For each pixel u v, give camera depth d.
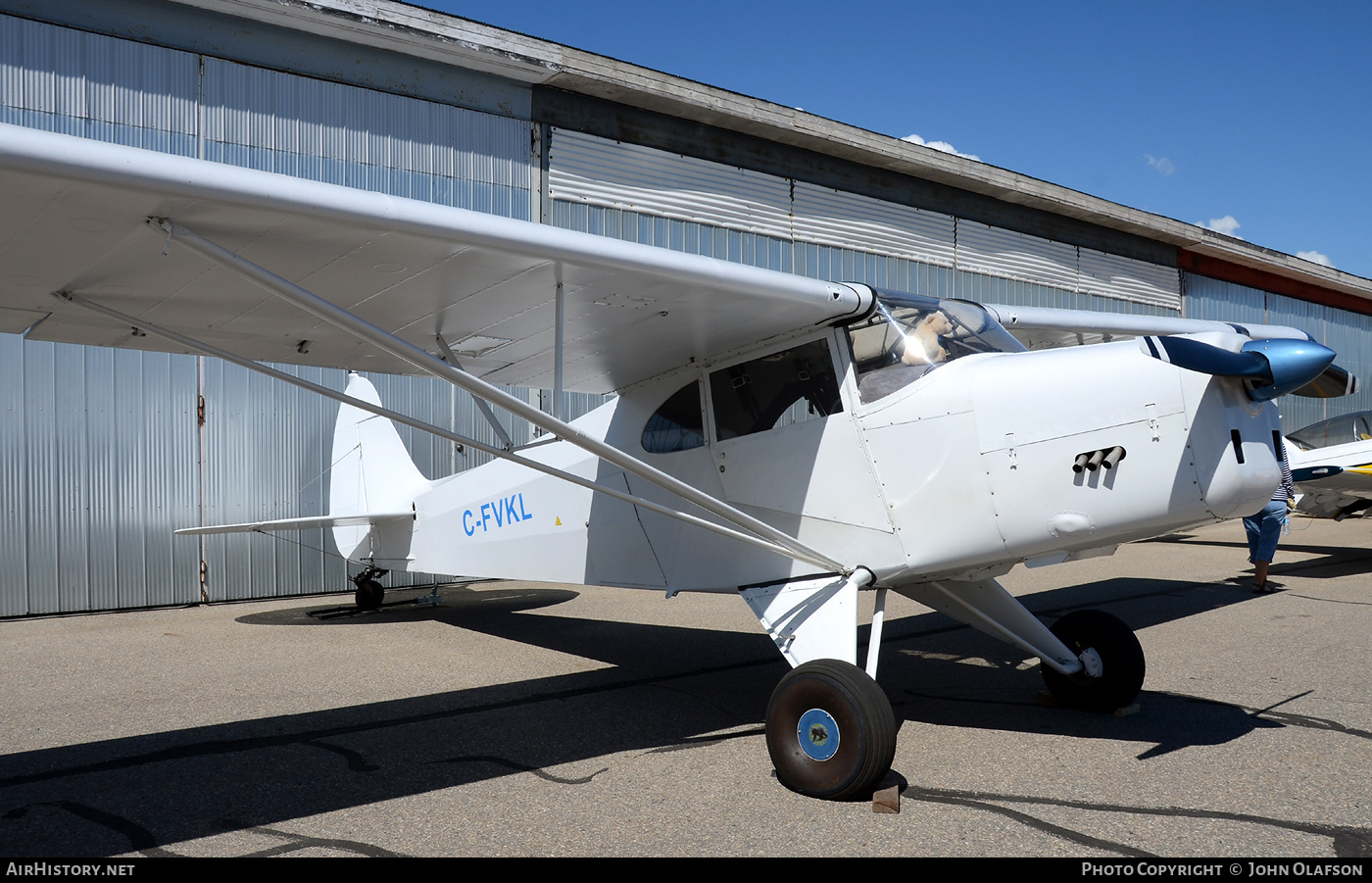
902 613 7.19
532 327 3.88
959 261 12.50
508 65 8.44
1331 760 3.25
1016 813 2.79
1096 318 6.04
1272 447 3.21
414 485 6.90
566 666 5.28
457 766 3.39
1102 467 3.18
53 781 3.26
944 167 11.70
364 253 2.95
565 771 3.32
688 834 2.68
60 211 2.46
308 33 7.74
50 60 6.69
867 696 2.91
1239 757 3.31
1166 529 3.27
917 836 2.62
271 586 8.16
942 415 3.48
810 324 3.90
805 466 3.87
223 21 7.39
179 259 2.88
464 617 7.21
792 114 10.20
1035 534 3.30
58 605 7.18
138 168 2.30
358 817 2.87
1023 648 4.14
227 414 7.95
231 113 7.39
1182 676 4.66
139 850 2.63
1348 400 20.41
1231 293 17.22
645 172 9.57
